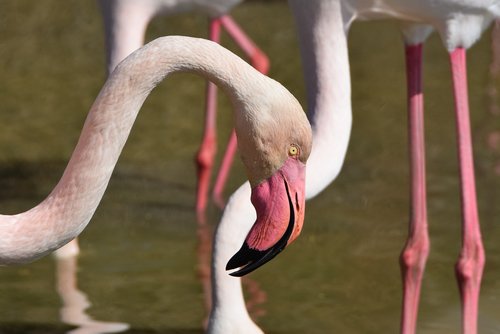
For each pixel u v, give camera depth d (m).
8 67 14.88
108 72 9.09
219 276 6.66
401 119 12.86
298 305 8.26
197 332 7.70
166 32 16.09
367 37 16.25
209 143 10.49
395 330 7.80
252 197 5.72
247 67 5.53
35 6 17.34
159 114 13.15
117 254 9.29
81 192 5.50
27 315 7.97
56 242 5.56
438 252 9.34
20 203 10.39
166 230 9.87
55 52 15.52
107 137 5.49
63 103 13.48
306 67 7.34
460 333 7.77
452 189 10.75
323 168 7.05
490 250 9.29
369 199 10.61
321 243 9.61
